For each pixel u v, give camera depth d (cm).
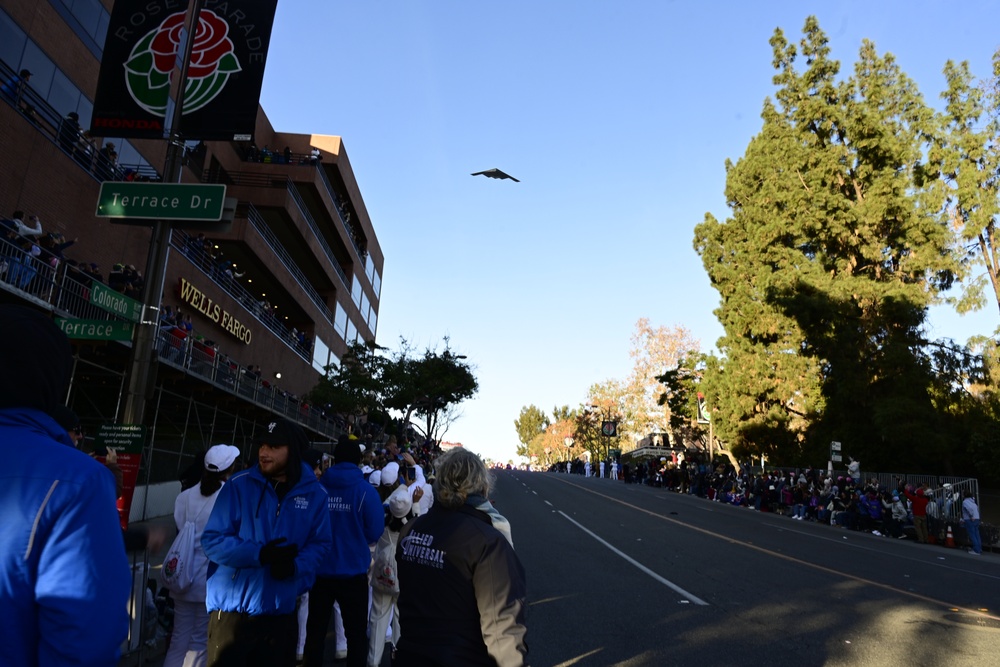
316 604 507
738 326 4031
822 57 3856
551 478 5391
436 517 302
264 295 3662
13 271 1139
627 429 7231
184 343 1753
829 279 3544
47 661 160
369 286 5959
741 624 809
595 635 740
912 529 2377
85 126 2002
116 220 749
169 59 827
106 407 1758
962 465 3161
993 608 994
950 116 3409
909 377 3089
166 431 1981
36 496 164
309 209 4131
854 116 3603
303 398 3556
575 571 1166
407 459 814
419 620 284
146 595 603
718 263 4262
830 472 2998
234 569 380
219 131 809
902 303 3241
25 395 180
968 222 3228
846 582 1162
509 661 265
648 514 2450
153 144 2444
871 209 3462
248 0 844
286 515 389
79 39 1950
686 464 4603
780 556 1468
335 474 529
